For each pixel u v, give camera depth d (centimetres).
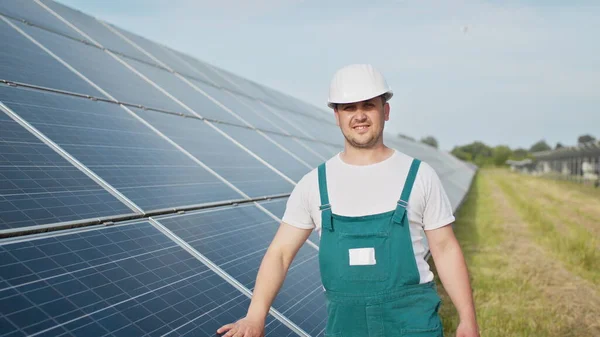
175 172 591
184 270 397
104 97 708
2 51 641
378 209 309
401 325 305
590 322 823
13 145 440
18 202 367
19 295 281
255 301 322
